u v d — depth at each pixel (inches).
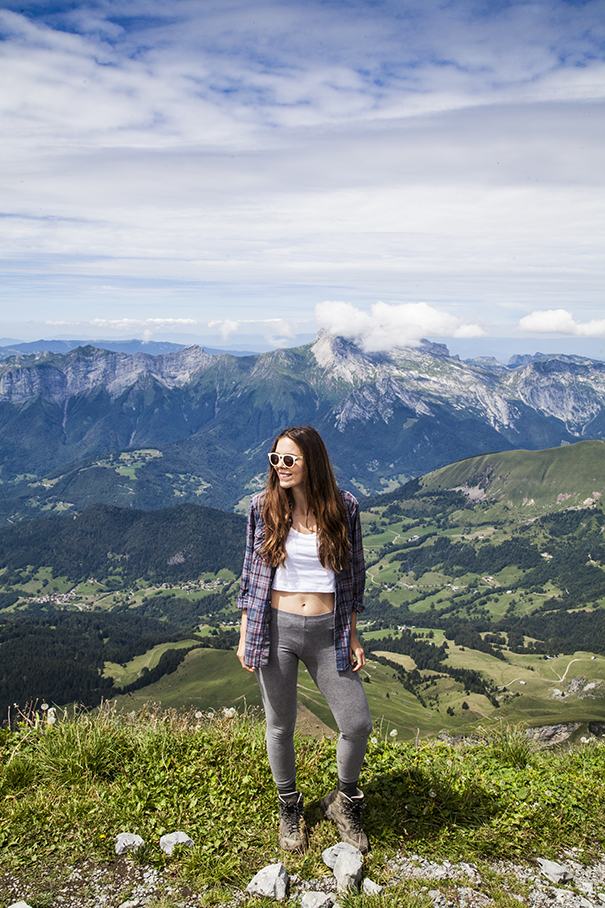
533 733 271.6
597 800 211.2
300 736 253.9
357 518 167.0
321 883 155.7
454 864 167.5
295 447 154.1
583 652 6722.4
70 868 155.6
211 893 147.6
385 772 217.9
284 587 161.2
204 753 217.9
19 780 194.5
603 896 160.6
